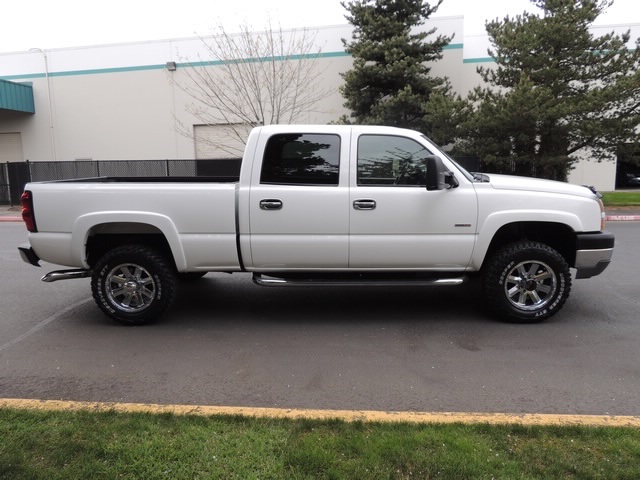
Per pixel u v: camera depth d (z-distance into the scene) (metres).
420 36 18.39
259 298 6.44
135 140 23.59
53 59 23.78
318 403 3.64
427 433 3.01
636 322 5.36
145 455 2.78
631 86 15.09
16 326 5.48
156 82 22.95
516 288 5.28
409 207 5.01
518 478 2.56
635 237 11.13
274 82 19.83
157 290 5.29
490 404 3.59
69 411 3.35
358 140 5.08
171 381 4.05
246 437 2.98
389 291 6.72
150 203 5.08
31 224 5.22
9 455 2.78
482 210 5.04
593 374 4.08
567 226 5.18
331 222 5.04
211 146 22.83
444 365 4.30
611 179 24.12
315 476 2.61
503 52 16.67
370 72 18.25
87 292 6.95
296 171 5.08
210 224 5.08
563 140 16.66
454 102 16.61
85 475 2.61
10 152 24.84
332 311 5.86
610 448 2.83
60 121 24.19
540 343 4.77
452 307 5.96
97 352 4.68
